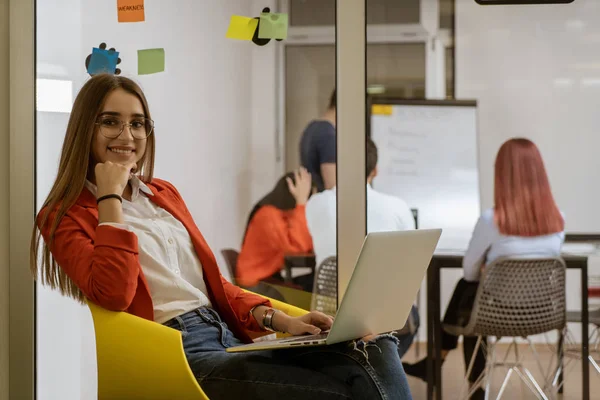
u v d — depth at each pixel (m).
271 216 3.91
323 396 1.50
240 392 1.55
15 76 2.20
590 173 4.66
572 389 3.45
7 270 2.19
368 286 1.50
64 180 1.70
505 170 3.93
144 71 2.48
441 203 4.71
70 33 2.38
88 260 1.58
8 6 2.19
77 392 2.42
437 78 4.87
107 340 1.56
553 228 3.57
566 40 4.71
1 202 2.19
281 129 4.55
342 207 2.23
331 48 4.70
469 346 3.49
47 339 2.28
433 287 3.68
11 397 2.18
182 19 3.35
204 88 3.78
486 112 4.79
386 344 1.63
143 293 1.67
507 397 3.41
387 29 4.91
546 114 4.73
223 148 4.05
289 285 3.82
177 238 1.83
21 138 2.20
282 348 1.61
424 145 4.77
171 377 1.52
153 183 1.95
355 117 2.23
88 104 1.74
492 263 3.37
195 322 1.72
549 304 3.34
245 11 3.62
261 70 4.36
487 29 4.80
